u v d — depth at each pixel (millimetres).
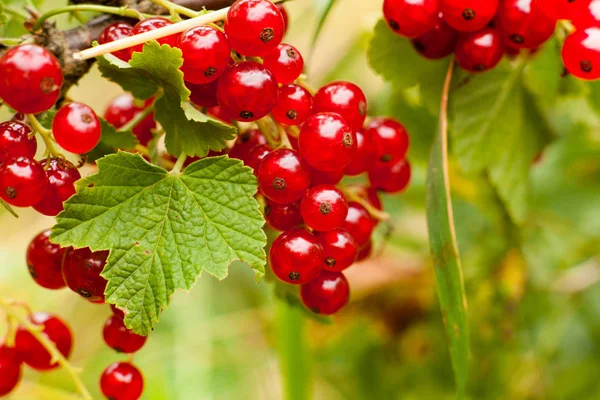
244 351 578
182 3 382
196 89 370
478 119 427
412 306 553
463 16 385
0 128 363
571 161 532
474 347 506
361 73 589
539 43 390
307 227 378
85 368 570
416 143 483
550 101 439
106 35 371
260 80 362
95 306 591
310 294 380
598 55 374
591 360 513
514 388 502
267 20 359
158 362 555
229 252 362
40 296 576
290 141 383
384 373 550
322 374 563
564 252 516
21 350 397
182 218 364
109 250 364
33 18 371
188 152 368
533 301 514
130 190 363
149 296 361
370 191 404
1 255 585
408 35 388
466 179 485
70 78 374
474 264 515
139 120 391
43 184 363
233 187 363
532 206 508
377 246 535
